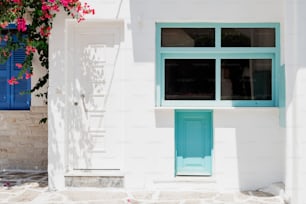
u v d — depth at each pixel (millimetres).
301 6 4812
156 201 4938
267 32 5605
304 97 4793
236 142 5469
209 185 5461
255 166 5453
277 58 5516
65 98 5582
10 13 5117
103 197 5129
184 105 5613
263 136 5453
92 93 5727
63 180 5535
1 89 7016
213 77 5617
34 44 5441
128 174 5492
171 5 5504
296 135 4801
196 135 5629
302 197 4719
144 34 5508
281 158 5434
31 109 6867
